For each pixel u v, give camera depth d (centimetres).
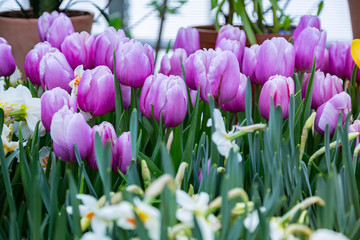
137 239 73
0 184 99
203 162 96
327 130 96
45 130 108
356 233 88
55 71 113
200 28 194
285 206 90
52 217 86
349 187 91
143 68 109
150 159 100
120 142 96
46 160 105
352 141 102
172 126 102
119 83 112
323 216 80
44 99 100
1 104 105
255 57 118
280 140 94
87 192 100
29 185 90
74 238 82
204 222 74
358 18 208
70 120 93
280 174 88
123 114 109
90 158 96
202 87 105
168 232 74
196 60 105
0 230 91
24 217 97
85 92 104
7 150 102
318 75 117
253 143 101
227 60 103
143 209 72
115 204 76
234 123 116
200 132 112
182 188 96
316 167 99
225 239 75
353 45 117
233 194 75
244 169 101
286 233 73
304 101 111
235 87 105
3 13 217
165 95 101
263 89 104
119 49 110
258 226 80
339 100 103
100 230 76
